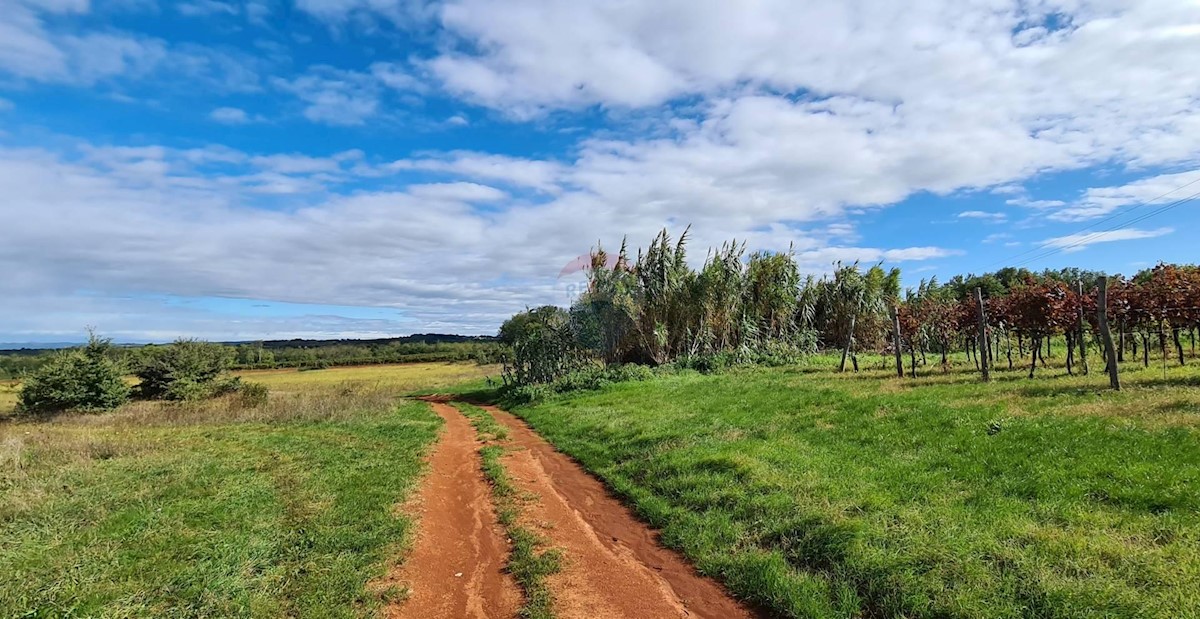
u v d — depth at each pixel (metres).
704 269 30.19
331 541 7.50
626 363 30.39
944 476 7.63
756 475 8.48
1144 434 7.94
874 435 10.10
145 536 7.64
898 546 5.83
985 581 5.02
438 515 8.97
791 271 33.84
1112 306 15.12
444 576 6.71
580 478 10.81
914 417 10.91
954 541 5.72
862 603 5.29
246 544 7.35
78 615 5.42
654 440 11.82
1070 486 6.63
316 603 5.84
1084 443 7.95
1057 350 26.53
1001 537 5.75
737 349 29.28
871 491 7.39
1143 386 11.59
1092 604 4.52
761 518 7.16
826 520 6.63
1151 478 6.47
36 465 12.77
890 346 33.28
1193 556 4.95
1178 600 4.41
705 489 8.47
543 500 9.47
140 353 36.72
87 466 12.55
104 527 8.05
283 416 22.94
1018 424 9.33
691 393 18.45
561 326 30.92
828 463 8.81
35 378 29.77
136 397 34.97
